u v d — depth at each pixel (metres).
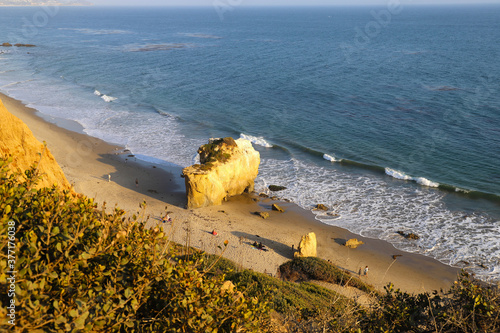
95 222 7.75
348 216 40.00
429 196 43.19
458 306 9.12
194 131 63.78
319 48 159.38
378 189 45.16
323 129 64.25
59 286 6.29
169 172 49.81
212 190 41.44
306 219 39.62
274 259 31.66
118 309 6.98
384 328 9.38
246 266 30.19
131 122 67.06
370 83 94.00
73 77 98.50
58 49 146.50
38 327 5.66
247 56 139.38
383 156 53.62
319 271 29.19
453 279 30.27
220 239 34.28
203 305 7.39
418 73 103.75
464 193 43.31
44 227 6.91
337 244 35.34
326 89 89.19
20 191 7.64
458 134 59.88
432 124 64.62
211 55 140.88
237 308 7.77
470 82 91.50
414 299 10.48
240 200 43.69
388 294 10.95
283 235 36.41
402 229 37.34
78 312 5.87
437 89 86.06
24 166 18.67
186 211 40.06
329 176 48.72
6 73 100.25
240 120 69.12
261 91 88.31
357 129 63.88
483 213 39.41
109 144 57.38
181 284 7.52
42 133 58.59
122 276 7.18
